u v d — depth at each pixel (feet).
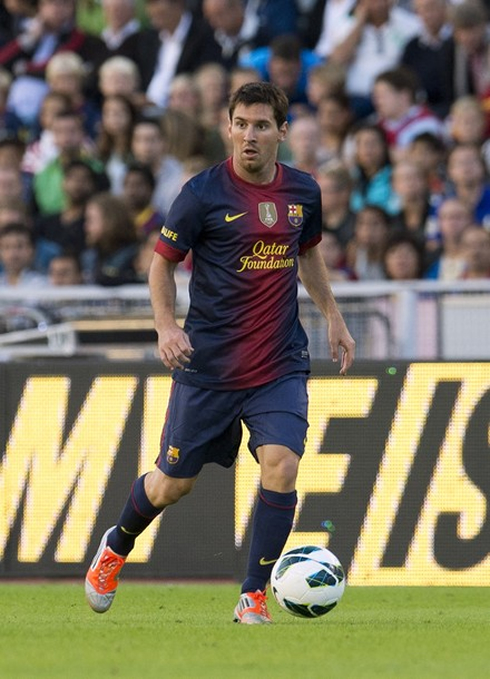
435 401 97.45
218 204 66.80
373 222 134.31
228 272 67.05
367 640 61.72
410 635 64.18
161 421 99.60
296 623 70.03
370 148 149.38
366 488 97.76
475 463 96.99
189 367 67.82
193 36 176.55
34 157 168.96
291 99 167.94
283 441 66.64
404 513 97.40
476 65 162.61
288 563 71.00
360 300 112.47
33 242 147.23
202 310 67.62
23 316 116.98
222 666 52.11
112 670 50.85
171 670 50.90
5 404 101.55
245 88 66.28
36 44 181.47
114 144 160.15
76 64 172.14
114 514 100.07
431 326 111.65
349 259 137.39
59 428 100.83
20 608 81.41
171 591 94.53
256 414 67.26
